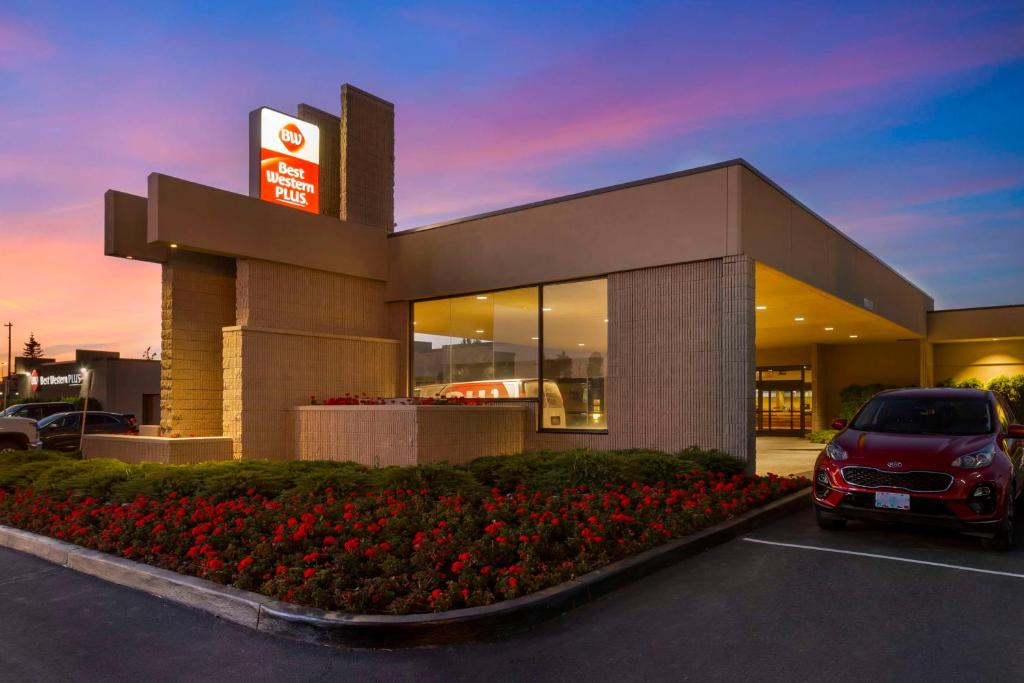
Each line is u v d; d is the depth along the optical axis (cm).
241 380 1193
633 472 898
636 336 1161
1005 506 680
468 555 550
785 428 2809
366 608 483
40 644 468
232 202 1220
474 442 1173
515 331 1327
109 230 1187
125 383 3562
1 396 5150
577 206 1238
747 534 770
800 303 1579
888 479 710
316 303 1359
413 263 1459
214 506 756
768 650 441
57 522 757
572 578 548
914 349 2544
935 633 467
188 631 487
